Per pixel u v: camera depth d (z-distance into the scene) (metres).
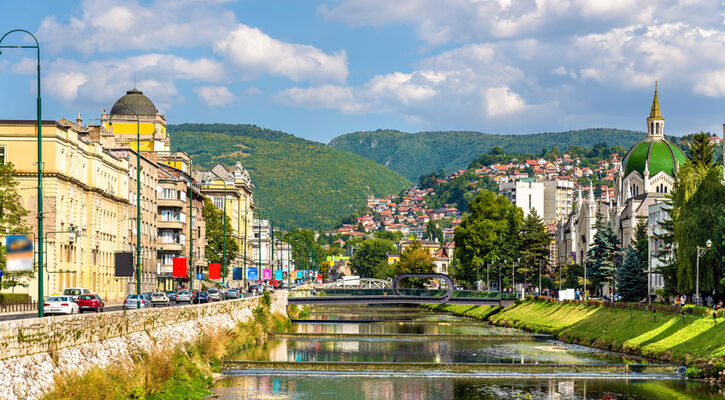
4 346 40.94
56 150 106.62
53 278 105.94
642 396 74.94
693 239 103.31
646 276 156.38
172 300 125.62
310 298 162.25
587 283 184.00
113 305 111.50
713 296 108.50
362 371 88.06
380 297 168.12
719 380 82.31
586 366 89.44
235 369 86.50
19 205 92.19
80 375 48.31
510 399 73.69
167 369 63.59
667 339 97.69
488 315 174.75
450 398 73.94
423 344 116.06
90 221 122.44
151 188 161.25
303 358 97.00
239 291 157.62
